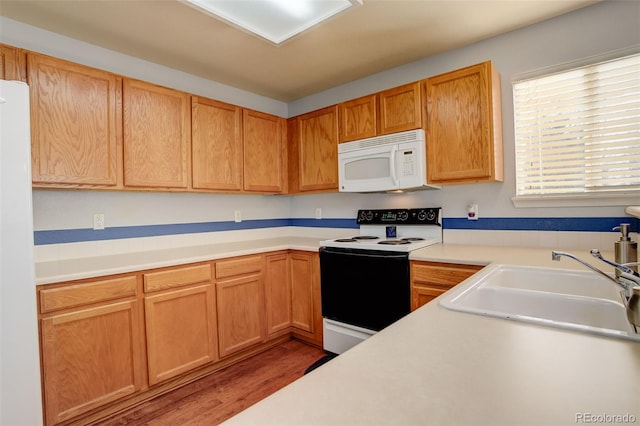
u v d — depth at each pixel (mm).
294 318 2912
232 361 2537
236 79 2982
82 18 1971
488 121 2107
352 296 2424
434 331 822
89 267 1915
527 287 1501
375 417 470
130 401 1990
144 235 2547
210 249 2633
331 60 2629
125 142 2174
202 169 2590
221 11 1673
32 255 1493
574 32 2057
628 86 1930
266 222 3467
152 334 2051
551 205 2156
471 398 520
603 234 1993
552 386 555
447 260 1954
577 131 2088
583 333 791
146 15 1946
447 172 2273
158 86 2348
